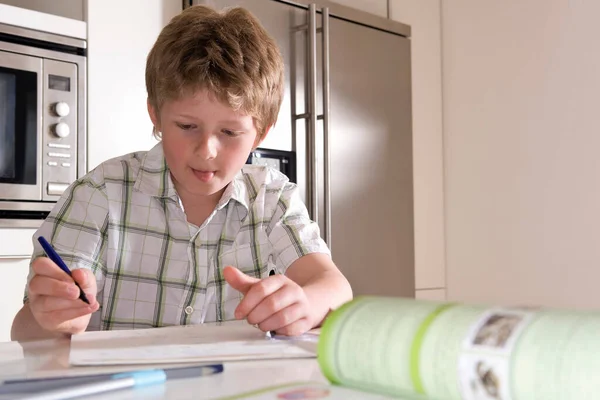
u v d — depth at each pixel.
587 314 0.38
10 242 1.71
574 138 2.66
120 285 1.05
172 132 0.95
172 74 0.93
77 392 0.44
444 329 0.40
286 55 2.35
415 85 2.96
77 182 1.07
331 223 2.49
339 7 2.54
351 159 2.58
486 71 2.95
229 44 0.96
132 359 0.57
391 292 2.72
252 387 0.47
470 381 0.38
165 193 1.07
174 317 1.06
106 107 1.94
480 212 2.95
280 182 1.18
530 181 2.79
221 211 1.12
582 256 2.62
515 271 2.82
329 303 0.86
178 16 1.04
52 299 0.74
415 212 2.92
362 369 0.43
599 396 0.33
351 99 2.58
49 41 1.82
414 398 0.41
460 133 3.03
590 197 2.61
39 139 1.80
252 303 0.74
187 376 0.50
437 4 3.08
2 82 1.74
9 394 0.43
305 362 0.57
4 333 1.70
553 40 2.73
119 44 1.97
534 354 0.36
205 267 1.09
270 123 1.08
